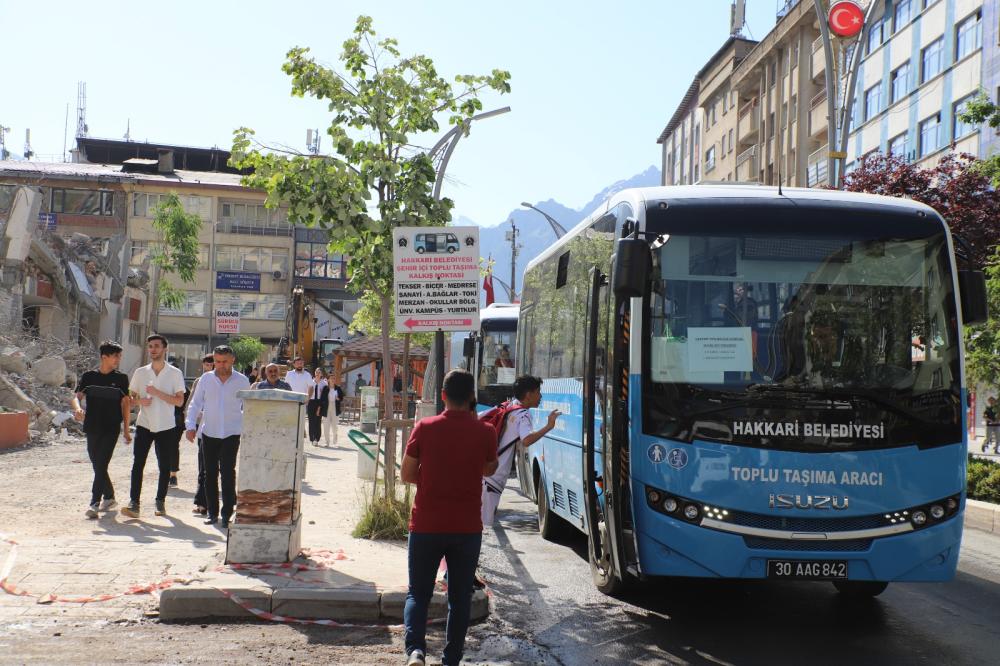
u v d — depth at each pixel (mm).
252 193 74062
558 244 12133
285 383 19391
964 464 7562
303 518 12320
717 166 71000
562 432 10945
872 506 7332
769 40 58094
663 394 7512
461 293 10711
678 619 7945
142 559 9023
